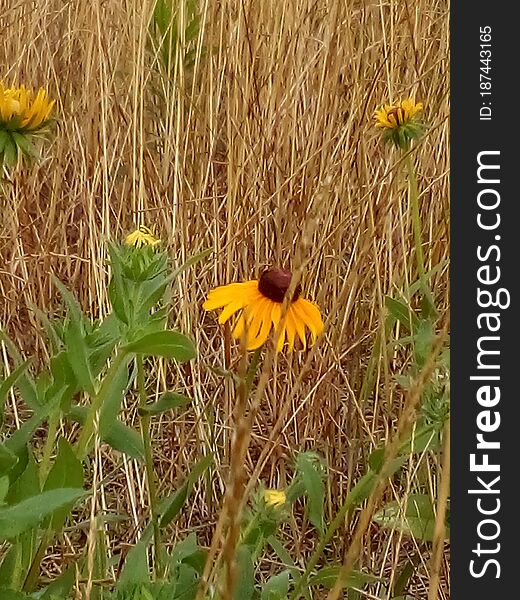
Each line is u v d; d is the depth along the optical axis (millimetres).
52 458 1547
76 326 985
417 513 1319
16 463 931
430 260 1854
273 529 1066
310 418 1676
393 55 1887
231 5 2041
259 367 1786
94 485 1138
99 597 1086
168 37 2111
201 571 1120
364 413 1656
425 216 2014
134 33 1938
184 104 2010
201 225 1956
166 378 1838
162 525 1197
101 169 1937
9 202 1807
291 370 1672
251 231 1945
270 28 2121
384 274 1852
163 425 1752
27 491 976
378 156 2096
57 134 1942
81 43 2176
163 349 961
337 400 1733
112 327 1084
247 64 1973
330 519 1512
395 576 1451
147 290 1038
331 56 1930
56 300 1954
